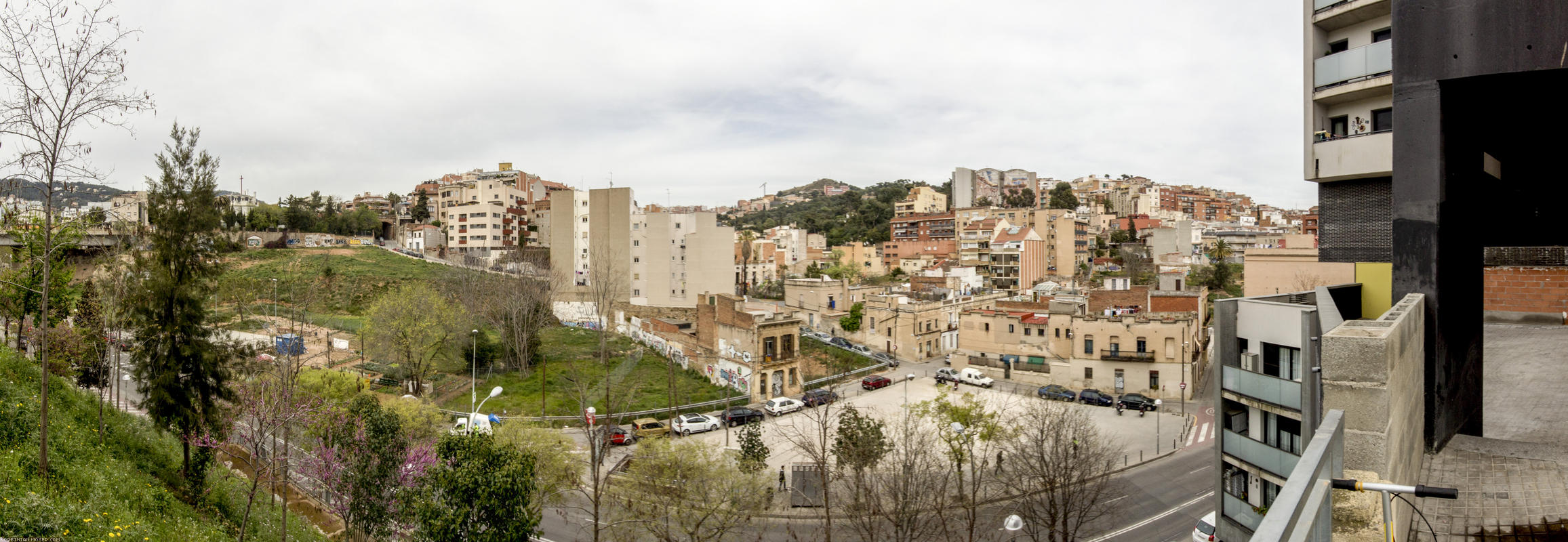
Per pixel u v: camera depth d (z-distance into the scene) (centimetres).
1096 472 3288
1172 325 5566
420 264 11250
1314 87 1770
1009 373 6303
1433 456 1193
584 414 3669
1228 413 1645
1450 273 1248
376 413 2623
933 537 2828
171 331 2725
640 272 9644
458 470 2281
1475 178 1396
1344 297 1639
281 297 8188
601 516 3322
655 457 3042
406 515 2483
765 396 5556
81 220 3250
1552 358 2114
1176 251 14600
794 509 3447
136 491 2209
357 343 6500
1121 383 5697
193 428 2797
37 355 3891
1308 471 483
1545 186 1516
